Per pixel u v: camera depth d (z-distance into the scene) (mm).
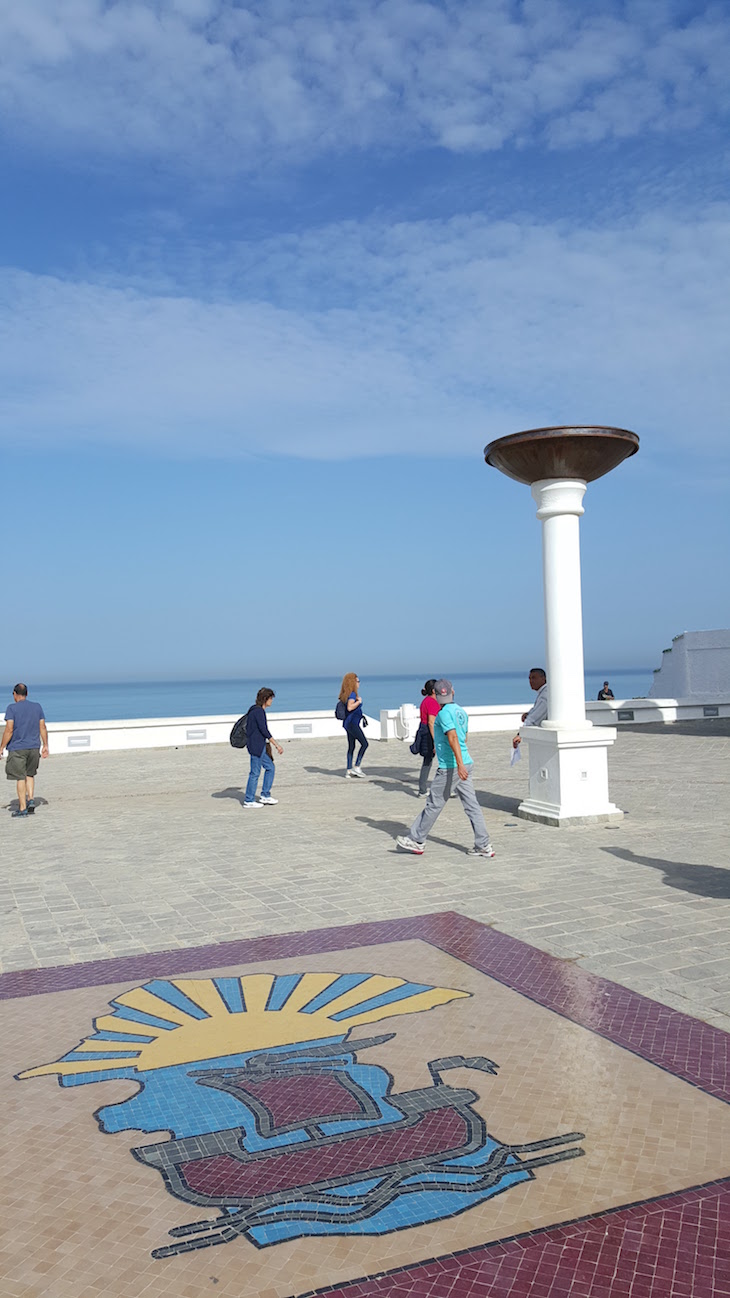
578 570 10469
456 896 7344
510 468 10484
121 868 8812
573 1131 3600
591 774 10445
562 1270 2795
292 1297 2717
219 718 22422
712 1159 3379
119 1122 3773
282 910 7094
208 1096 3979
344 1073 4168
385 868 8461
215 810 12359
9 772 12156
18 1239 3010
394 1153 3471
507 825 10500
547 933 6270
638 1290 2699
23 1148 3586
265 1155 3484
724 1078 4043
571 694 10422
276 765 17719
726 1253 2859
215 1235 3010
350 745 15531
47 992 5375
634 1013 4809
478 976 5438
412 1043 4484
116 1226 3070
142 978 5586
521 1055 4320
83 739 21375
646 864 8320
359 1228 3021
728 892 7262
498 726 24781
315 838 10102
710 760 16672
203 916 6992
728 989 5141
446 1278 2775
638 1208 3090
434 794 8844
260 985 5387
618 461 10375
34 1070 4293
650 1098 3865
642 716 24969
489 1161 3396
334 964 5738
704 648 27375
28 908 7375
